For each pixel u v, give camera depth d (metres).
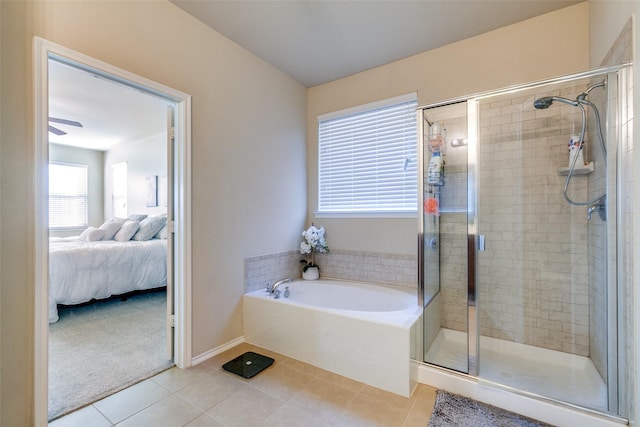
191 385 1.92
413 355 1.90
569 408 1.58
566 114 2.03
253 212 2.70
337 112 3.20
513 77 2.29
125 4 1.81
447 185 2.38
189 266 2.14
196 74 2.21
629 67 1.47
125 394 1.82
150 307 3.56
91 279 3.38
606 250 1.71
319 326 2.15
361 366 1.97
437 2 2.05
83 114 3.91
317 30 2.36
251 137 2.68
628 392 1.47
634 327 1.41
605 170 1.73
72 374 2.03
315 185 3.35
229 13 2.16
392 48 2.61
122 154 5.80
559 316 2.10
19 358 1.41
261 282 2.77
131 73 1.82
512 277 2.24
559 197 2.08
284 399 1.78
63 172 5.83
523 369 1.98
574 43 2.09
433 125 2.34
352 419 1.61
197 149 2.21
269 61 2.83
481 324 2.32
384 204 2.95
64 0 1.56
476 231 2.29
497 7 2.11
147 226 4.36
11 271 1.38
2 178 1.36
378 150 2.99
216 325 2.35
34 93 1.44
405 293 2.60
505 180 2.22
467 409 1.70
